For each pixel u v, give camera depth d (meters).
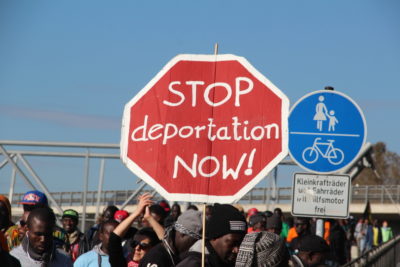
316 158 9.48
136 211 7.21
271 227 11.05
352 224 22.67
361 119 9.41
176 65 6.14
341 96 9.45
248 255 4.85
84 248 10.77
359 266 16.08
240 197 5.93
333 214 9.43
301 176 9.49
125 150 6.14
